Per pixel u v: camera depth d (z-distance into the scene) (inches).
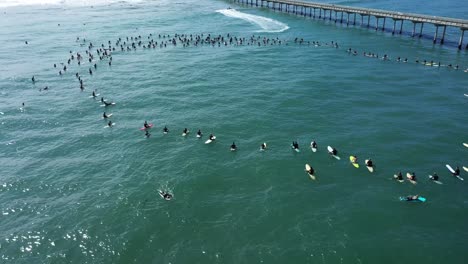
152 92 2827.3
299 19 5280.5
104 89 2901.1
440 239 1411.2
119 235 1437.0
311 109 2470.5
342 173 1801.2
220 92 2797.7
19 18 5620.1
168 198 1636.3
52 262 1323.8
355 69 3198.8
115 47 4030.5
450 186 1690.5
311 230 1456.7
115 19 5492.1
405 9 5561.0
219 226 1478.8
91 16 5738.2
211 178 1781.5
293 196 1648.6
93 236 1433.3
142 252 1362.0
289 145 2052.2
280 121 2324.1
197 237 1425.9
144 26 4995.1
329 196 1646.2
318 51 3752.5
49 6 6604.3
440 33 4264.3
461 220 1499.8
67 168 1881.2
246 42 4141.2
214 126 2284.7
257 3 6318.9
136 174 1822.1
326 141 2076.8
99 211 1566.2
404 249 1369.3
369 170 1815.9
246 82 2982.3
